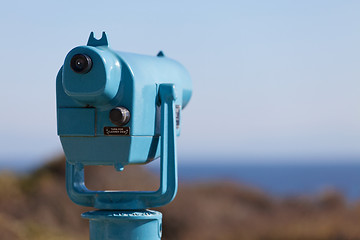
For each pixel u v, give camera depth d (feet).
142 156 19.04
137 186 80.48
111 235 18.62
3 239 48.26
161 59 20.95
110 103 18.29
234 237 92.68
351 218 97.71
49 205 73.36
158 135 19.60
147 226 18.72
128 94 18.26
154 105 19.19
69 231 69.62
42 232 54.19
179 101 21.27
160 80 19.69
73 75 17.97
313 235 90.99
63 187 78.43
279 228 96.94
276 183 552.00
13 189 76.18
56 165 83.71
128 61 18.47
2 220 51.90
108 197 18.99
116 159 18.53
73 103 18.61
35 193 75.92
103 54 17.95
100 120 18.47
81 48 17.94
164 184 18.93
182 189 96.02
